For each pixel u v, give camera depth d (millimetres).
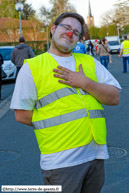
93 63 3061
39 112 2863
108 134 7410
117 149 6387
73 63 2951
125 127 7945
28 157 6160
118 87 3014
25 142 7129
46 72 2840
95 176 2877
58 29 2930
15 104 2865
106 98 2906
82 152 2779
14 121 9344
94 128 2812
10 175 5348
